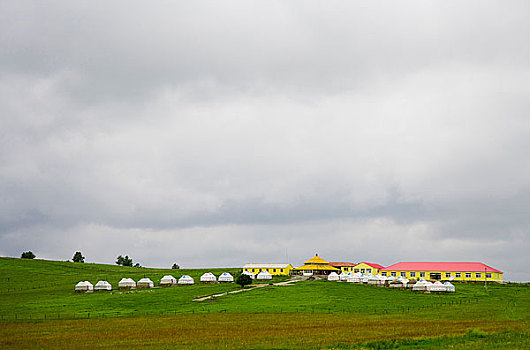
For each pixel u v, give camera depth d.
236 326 88.00
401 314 105.69
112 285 181.88
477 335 69.94
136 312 113.62
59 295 151.75
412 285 164.12
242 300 132.50
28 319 102.38
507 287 170.50
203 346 67.69
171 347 67.44
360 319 96.62
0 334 80.94
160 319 100.19
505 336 69.19
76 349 67.06
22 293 157.88
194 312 112.19
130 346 68.69
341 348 63.34
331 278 195.75
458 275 198.75
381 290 155.88
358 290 153.38
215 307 120.31
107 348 67.44
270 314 106.88
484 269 198.75
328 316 102.50
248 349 64.62
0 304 131.12
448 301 130.88
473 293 150.25
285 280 193.50
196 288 162.62
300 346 65.81
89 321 97.94
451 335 71.19
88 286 162.62
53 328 87.81
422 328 81.38
